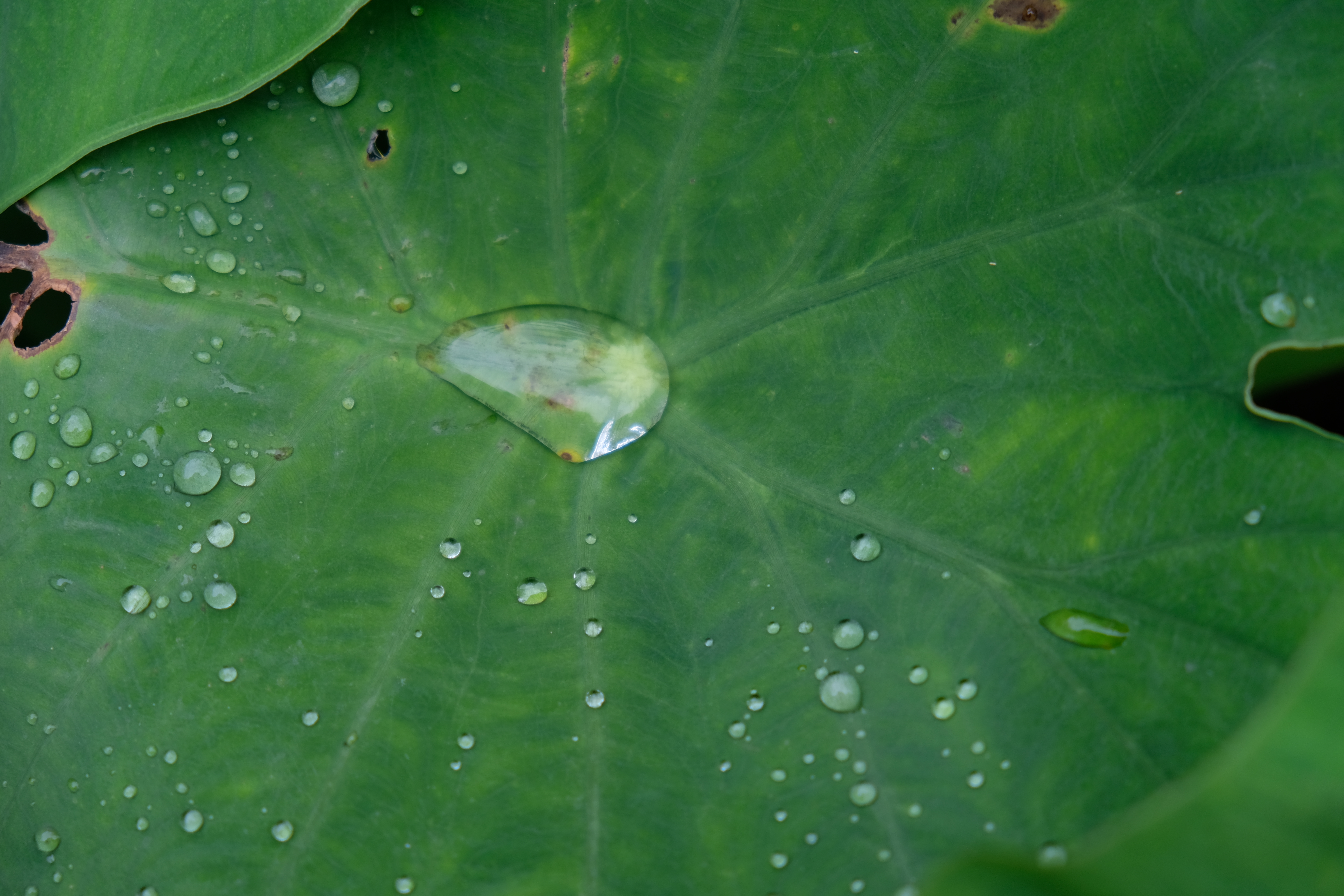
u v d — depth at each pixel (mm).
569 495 863
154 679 856
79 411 861
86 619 857
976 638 850
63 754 855
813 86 862
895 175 863
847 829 846
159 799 854
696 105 864
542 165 867
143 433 860
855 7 858
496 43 862
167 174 863
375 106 864
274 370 863
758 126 864
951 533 854
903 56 859
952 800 844
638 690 856
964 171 860
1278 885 780
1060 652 846
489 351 867
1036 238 858
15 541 859
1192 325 850
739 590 859
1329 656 781
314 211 865
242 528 859
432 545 861
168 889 851
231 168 864
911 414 860
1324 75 847
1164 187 854
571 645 858
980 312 859
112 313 862
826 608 856
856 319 865
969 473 856
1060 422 854
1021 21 856
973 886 789
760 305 868
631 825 852
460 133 865
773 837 847
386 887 851
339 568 859
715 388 867
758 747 852
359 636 858
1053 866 788
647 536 862
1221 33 851
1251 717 836
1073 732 843
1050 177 857
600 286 870
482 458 864
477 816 853
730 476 863
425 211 867
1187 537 845
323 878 852
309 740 855
